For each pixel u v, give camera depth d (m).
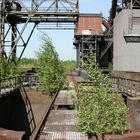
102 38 61.44
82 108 15.00
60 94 34.50
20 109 33.47
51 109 27.08
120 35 47.59
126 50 45.66
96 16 60.75
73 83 41.59
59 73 35.88
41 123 19.06
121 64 46.94
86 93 15.25
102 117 14.73
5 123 28.88
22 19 44.59
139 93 25.59
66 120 21.78
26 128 32.91
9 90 28.22
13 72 36.69
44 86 35.00
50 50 36.59
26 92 34.81
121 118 14.78
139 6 48.31
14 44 42.50
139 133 10.02
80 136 17.27
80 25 60.84
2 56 40.16
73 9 41.72
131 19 45.66
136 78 32.91
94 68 15.33
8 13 42.00
